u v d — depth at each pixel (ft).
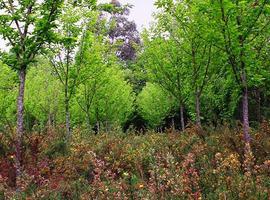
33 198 22.45
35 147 33.50
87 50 48.78
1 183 25.93
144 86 124.26
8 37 31.35
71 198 23.02
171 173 18.31
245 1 27.66
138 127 125.29
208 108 64.23
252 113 63.16
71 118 78.89
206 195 18.99
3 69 63.26
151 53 49.19
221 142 32.68
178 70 48.03
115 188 20.24
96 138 44.19
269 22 30.27
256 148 29.17
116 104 79.41
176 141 36.19
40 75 80.02
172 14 40.24
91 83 60.13
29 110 79.77
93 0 37.58
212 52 41.14
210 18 30.53
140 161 29.30
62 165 31.63
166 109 93.91
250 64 30.63
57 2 31.45
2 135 34.58
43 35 31.35
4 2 31.42
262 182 19.07
